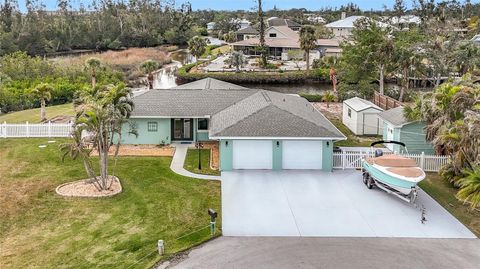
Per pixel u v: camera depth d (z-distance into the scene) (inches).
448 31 2741.1
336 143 1446.9
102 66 2674.7
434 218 884.6
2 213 893.8
